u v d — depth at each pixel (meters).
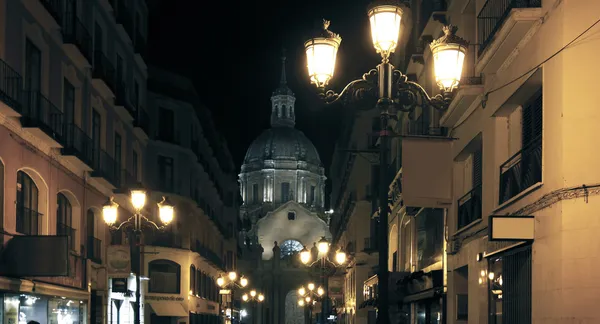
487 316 15.46
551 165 11.53
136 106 31.98
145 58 34.16
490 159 15.54
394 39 9.82
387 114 10.39
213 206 56.31
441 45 10.21
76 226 23.45
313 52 10.23
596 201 10.67
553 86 11.54
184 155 43.06
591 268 10.55
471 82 15.93
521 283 13.27
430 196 17.02
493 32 14.29
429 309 22.61
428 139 17.20
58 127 21.11
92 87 25.16
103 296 26.80
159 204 19.66
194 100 44.56
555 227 11.19
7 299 17.30
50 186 20.70
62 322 21.42
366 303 37.97
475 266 16.52
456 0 18.88
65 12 22.28
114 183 27.03
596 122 10.91
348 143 51.06
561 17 11.26
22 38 18.72
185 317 42.28
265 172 119.62
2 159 17.39
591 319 10.45
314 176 121.94
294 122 129.50
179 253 41.56
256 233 112.06
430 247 23.67
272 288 107.38
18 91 18.11
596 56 11.02
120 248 25.58
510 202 13.57
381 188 10.30
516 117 14.68
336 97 10.52
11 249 17.41
